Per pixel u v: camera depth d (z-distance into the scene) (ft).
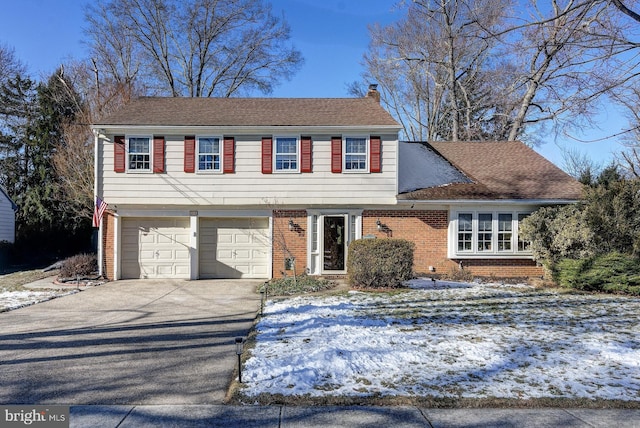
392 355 19.31
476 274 47.19
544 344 21.31
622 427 13.01
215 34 99.30
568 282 39.60
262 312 29.35
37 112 86.53
